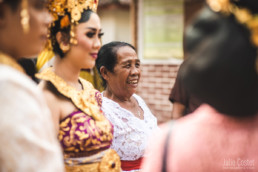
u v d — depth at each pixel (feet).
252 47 2.11
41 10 3.09
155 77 17.03
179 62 16.17
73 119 4.35
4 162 2.50
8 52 3.04
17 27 2.94
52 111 4.24
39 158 2.59
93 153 4.41
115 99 5.94
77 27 4.35
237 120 2.31
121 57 5.70
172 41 16.51
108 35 24.75
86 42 4.41
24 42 3.03
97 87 6.97
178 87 6.85
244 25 2.14
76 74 4.69
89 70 7.29
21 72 3.04
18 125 2.52
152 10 16.92
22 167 2.50
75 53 4.44
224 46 2.11
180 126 2.52
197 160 2.33
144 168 2.58
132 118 5.73
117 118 5.59
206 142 2.35
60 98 4.38
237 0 2.22
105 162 4.48
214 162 2.32
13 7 2.88
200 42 2.24
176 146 2.41
